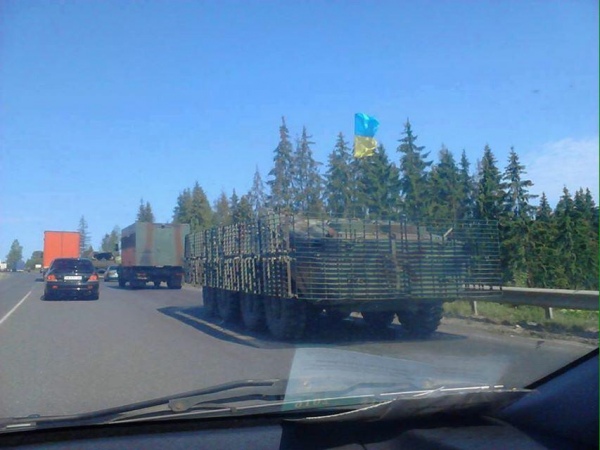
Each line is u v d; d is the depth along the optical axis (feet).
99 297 79.87
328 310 35.96
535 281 57.00
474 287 36.78
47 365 27.45
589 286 55.77
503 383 15.85
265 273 38.04
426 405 10.94
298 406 12.87
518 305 47.34
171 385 23.02
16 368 26.68
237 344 34.27
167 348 32.78
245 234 42.63
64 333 39.88
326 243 34.17
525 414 11.40
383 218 35.65
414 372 15.87
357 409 12.00
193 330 41.57
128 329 42.29
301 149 112.68
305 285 33.60
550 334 37.52
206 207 207.92
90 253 212.43
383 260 34.86
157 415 12.63
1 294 88.07
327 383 14.47
